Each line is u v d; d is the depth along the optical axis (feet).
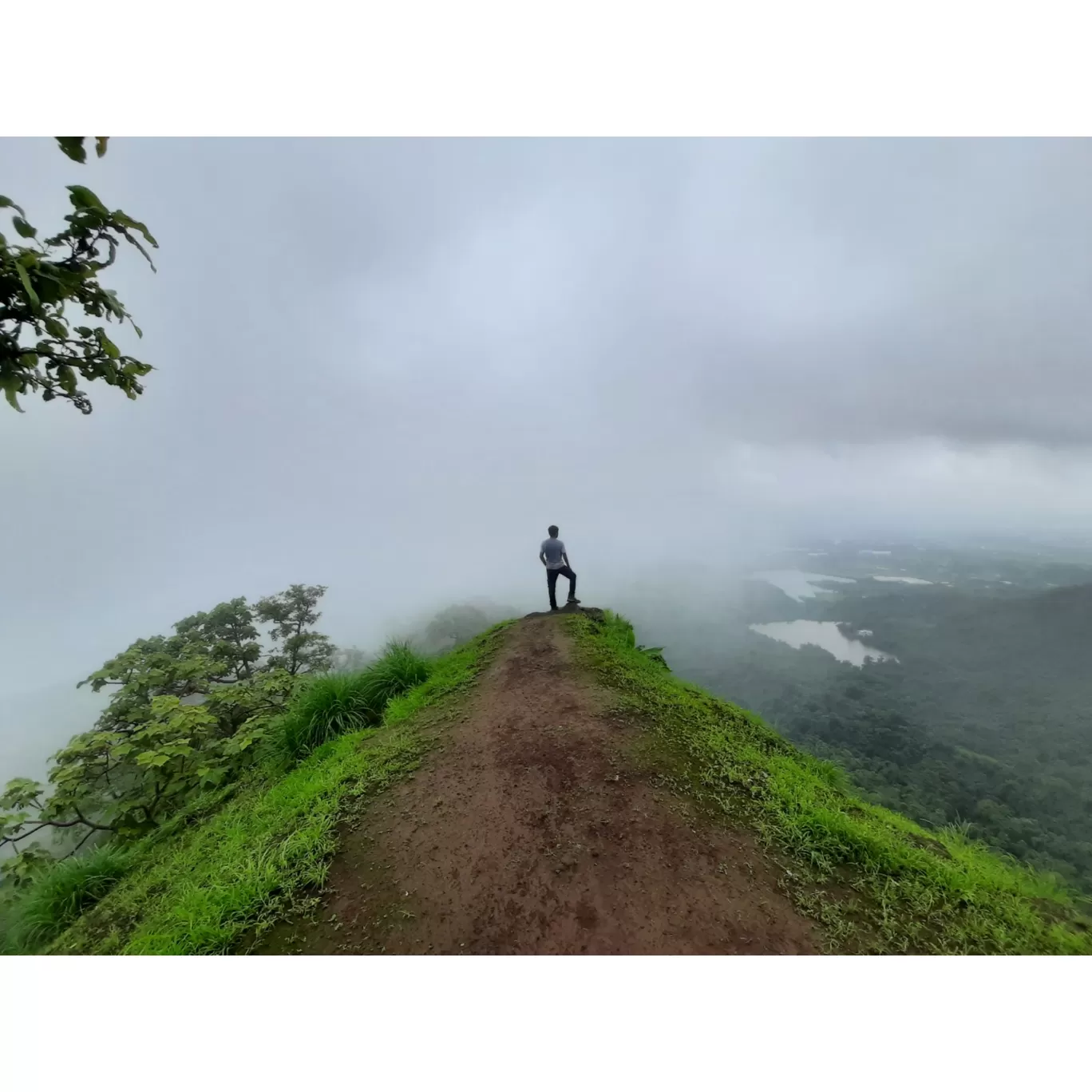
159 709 21.81
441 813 13.00
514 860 11.02
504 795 13.43
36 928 14.35
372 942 9.41
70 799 20.22
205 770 20.84
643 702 18.54
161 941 9.88
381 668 24.29
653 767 14.23
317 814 13.74
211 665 30.09
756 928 9.11
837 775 16.70
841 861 10.73
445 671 24.49
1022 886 10.43
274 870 11.30
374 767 15.97
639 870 10.44
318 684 22.98
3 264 6.01
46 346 6.93
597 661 22.59
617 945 8.95
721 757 15.11
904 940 8.91
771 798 12.98
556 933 9.23
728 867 10.48
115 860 16.33
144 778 23.17
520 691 20.17
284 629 45.98
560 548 30.73
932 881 10.15
